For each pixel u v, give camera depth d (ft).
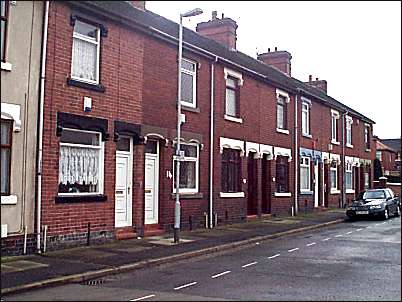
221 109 64.34
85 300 26.30
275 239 53.57
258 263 38.19
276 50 99.25
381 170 134.92
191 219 58.08
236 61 68.23
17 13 39.60
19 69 39.50
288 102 81.97
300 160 84.99
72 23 43.83
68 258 38.09
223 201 63.93
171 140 55.11
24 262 36.19
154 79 52.95
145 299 26.45
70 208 43.06
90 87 45.16
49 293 28.17
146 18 56.29
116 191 48.83
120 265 35.63
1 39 37.91
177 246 44.96
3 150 38.45
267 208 75.36
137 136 50.37
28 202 39.73
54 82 42.04
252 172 72.33
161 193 54.08
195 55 59.47
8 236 38.19
